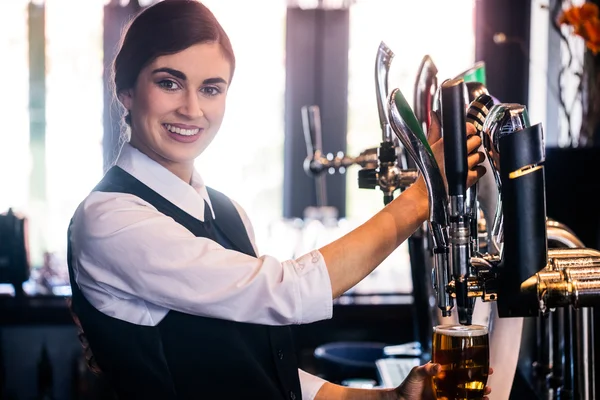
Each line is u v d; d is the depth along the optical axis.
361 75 4.41
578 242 1.39
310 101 4.43
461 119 1.08
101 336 1.41
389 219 1.32
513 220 1.05
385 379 2.07
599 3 3.76
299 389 1.51
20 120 4.34
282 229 3.99
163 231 1.35
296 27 4.39
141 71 1.46
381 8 4.36
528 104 4.25
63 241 4.34
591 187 2.45
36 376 3.56
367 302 3.69
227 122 4.40
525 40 4.25
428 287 1.84
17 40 4.32
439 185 1.11
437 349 1.19
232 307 1.32
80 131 4.35
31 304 3.55
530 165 1.05
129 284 1.36
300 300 1.29
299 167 4.42
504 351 1.46
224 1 4.36
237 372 1.43
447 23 4.30
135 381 1.40
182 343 1.41
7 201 4.34
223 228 1.63
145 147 1.54
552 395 1.61
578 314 1.37
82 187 4.36
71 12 4.32
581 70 3.70
